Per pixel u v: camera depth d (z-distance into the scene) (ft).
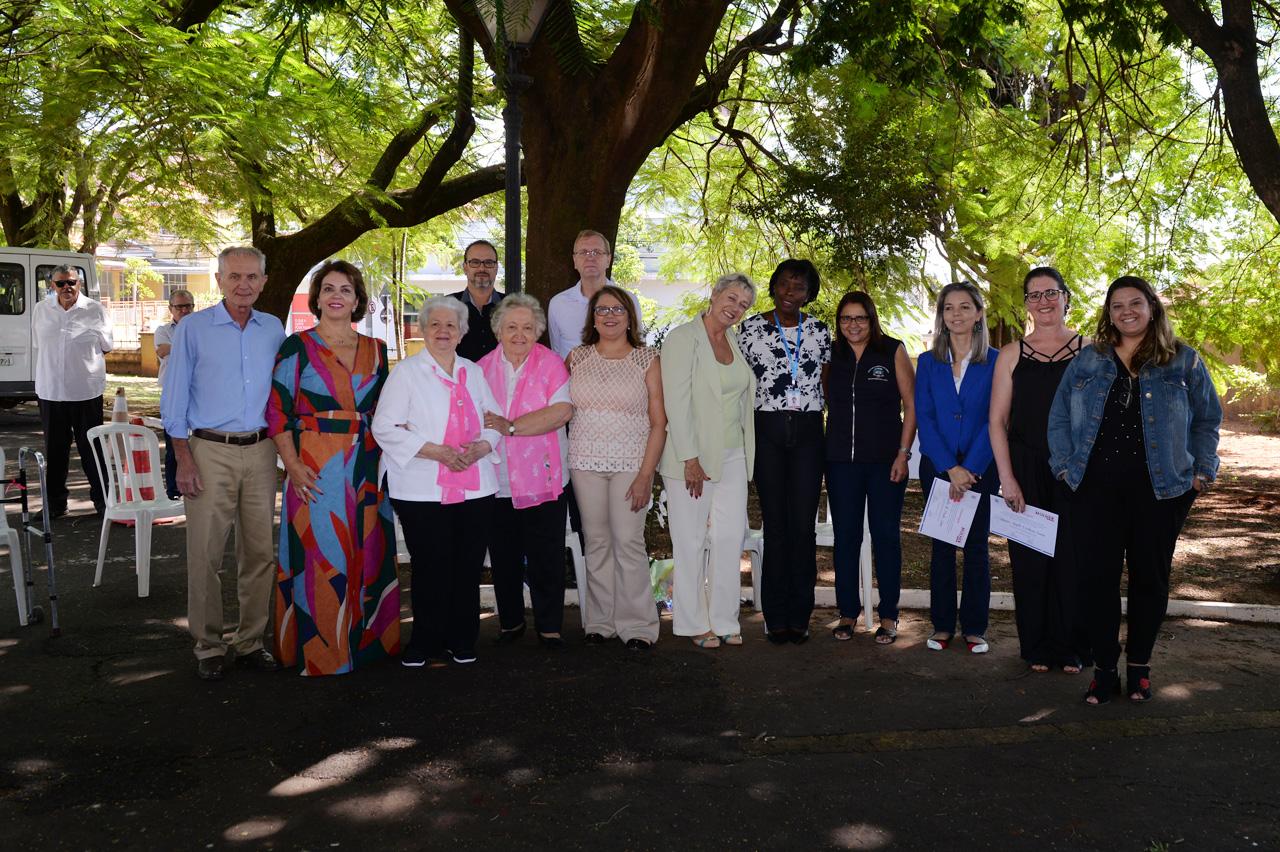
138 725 14.40
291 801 12.12
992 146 34.96
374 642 17.12
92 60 29.43
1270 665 17.16
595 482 18.04
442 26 24.61
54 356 29.09
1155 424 14.87
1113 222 37.83
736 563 18.31
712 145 39.99
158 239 80.23
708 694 15.75
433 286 121.19
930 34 29.19
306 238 41.81
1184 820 11.68
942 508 17.69
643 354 18.03
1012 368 17.06
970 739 14.01
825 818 11.73
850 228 35.55
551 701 15.40
